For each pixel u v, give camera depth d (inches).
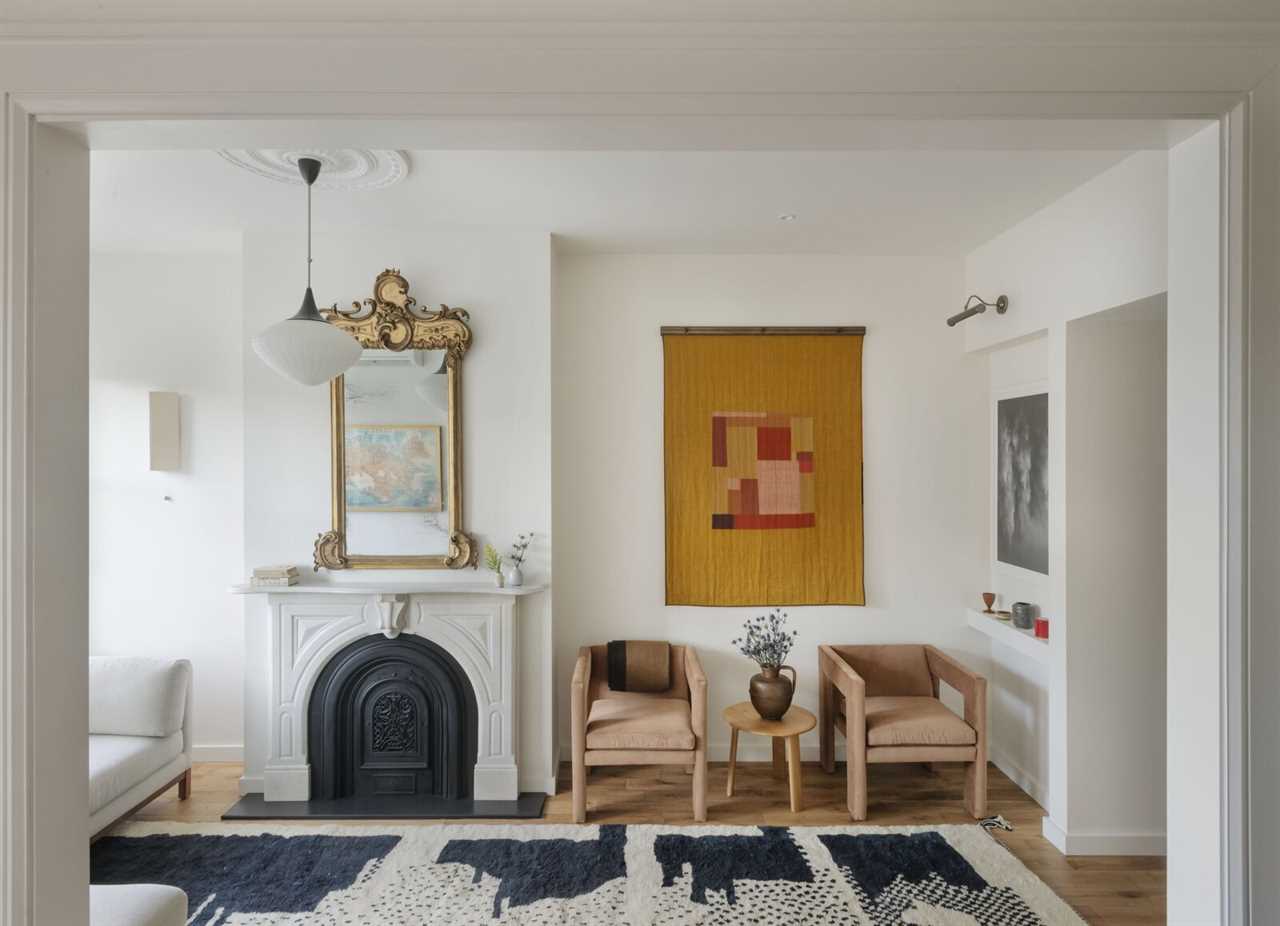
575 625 154.9
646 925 94.8
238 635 150.9
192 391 149.7
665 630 155.3
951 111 47.2
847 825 123.8
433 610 133.6
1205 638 50.9
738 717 135.7
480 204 121.9
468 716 135.9
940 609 156.1
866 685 148.4
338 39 45.9
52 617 46.9
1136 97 46.9
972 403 156.5
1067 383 115.6
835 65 46.7
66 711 47.9
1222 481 48.6
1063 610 115.6
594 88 46.6
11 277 44.8
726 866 109.3
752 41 46.6
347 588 131.0
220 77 45.7
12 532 44.6
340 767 134.6
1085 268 111.1
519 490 137.5
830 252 153.5
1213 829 50.2
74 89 45.1
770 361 155.0
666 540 154.2
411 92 46.3
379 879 105.9
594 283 155.1
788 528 154.9
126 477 149.8
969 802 129.0
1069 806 115.0
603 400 155.3
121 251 147.5
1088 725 114.9
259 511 136.3
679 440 154.1
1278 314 46.9
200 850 114.6
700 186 114.1
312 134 49.6
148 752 123.5
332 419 135.6
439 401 136.5
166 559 150.3
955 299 155.9
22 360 45.1
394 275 134.7
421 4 46.1
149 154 99.6
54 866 47.0
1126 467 115.0
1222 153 47.8
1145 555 114.9
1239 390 47.4
